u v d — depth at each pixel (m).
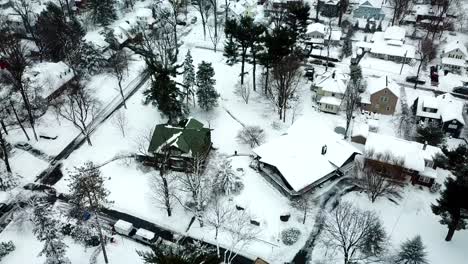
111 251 53.22
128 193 61.59
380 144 64.25
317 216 57.84
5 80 78.56
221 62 94.62
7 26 97.12
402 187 61.97
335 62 98.94
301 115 78.50
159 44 93.50
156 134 66.31
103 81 88.00
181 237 55.38
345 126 75.44
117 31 103.31
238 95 82.94
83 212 53.91
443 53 100.19
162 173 54.38
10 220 57.16
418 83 91.75
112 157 68.19
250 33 77.31
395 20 118.75
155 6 117.19
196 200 55.00
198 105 79.06
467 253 52.69
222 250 53.50
